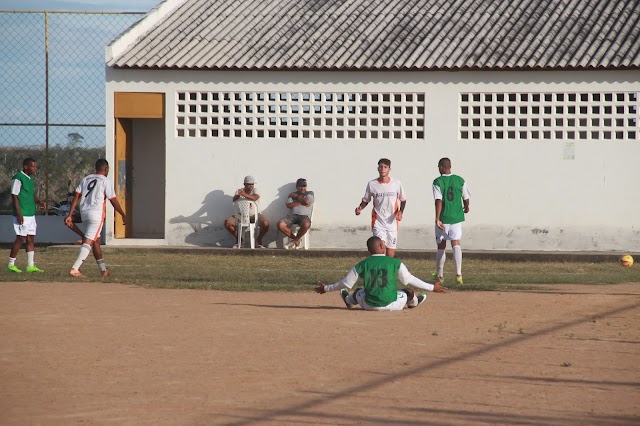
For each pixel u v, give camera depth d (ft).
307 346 94.63
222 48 249.55
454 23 252.62
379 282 121.19
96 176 168.14
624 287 156.66
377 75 237.66
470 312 122.21
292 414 66.69
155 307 125.70
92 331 103.86
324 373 81.30
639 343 97.60
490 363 86.28
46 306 125.59
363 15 262.47
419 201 236.63
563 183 232.73
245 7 273.13
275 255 228.02
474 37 244.63
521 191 233.76
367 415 66.49
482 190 235.20
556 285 159.94
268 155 241.35
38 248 246.68
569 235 232.73
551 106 232.32
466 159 235.20
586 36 240.12
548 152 232.73
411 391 74.33
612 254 219.82
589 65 227.61
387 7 265.54
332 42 248.73
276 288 151.74
